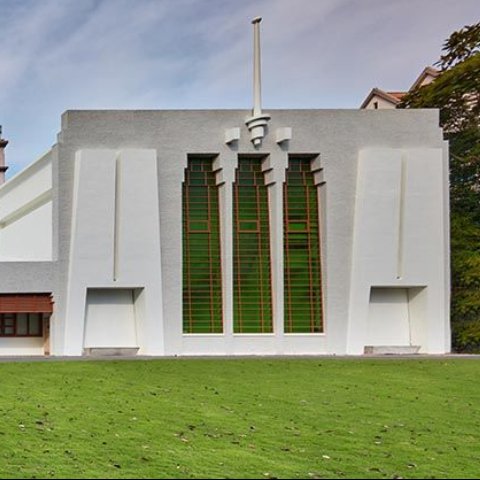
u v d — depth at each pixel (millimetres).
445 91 35719
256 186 28031
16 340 26562
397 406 15195
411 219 27859
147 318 26328
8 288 26000
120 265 26344
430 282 27812
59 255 26391
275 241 27328
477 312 32938
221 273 27359
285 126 27766
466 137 35625
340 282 27500
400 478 9406
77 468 9672
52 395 15609
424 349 27625
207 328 27047
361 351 27328
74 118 26703
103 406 14414
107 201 26453
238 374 19703
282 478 9305
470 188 35375
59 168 26562
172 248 26859
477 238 34062
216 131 27469
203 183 27859
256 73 27656
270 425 12859
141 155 26703
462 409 14969
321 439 11750
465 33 36906
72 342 26031
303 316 27594
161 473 9453
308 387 17625
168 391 16500
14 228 31734
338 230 27656
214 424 12852
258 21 27875
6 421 12648
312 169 28250
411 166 28016
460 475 9633
